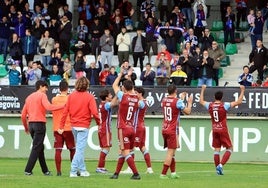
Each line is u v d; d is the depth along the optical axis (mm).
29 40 54750
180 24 56594
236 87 41969
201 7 56500
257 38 55000
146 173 33594
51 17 57969
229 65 55781
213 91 42094
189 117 41969
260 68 50312
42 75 51125
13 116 43031
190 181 28984
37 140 30516
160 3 60312
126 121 29109
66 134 31391
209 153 42062
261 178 31562
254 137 41719
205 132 41969
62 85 31609
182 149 42156
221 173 33406
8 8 57969
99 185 26875
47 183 27375
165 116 29953
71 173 29859
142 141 33469
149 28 55062
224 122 33188
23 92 43312
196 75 49781
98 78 49938
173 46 54344
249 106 42031
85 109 29375
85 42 56125
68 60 51844
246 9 62375
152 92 42531
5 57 56844
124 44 53750
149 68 48312
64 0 60906
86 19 58375
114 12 58719
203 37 52188
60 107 29922
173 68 50281
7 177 29656
